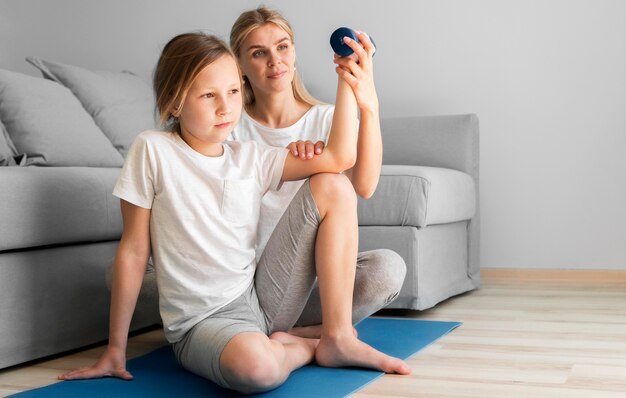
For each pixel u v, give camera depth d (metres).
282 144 1.95
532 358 1.86
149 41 3.71
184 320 1.65
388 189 2.50
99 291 2.09
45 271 1.92
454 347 2.00
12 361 1.83
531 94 3.23
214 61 1.60
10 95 2.57
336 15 3.48
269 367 1.50
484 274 3.30
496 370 1.74
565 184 3.20
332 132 1.67
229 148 1.73
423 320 2.39
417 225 2.47
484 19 3.29
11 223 1.79
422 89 3.38
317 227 1.67
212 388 1.61
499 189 3.29
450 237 2.80
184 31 3.67
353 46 1.62
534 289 3.01
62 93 2.73
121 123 2.94
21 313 1.85
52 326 1.94
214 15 3.63
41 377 1.78
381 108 3.44
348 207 1.65
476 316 2.46
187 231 1.62
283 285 1.71
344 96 1.67
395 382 1.64
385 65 3.43
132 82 3.19
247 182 1.66
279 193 1.87
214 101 1.60
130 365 1.84
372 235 2.52
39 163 2.48
